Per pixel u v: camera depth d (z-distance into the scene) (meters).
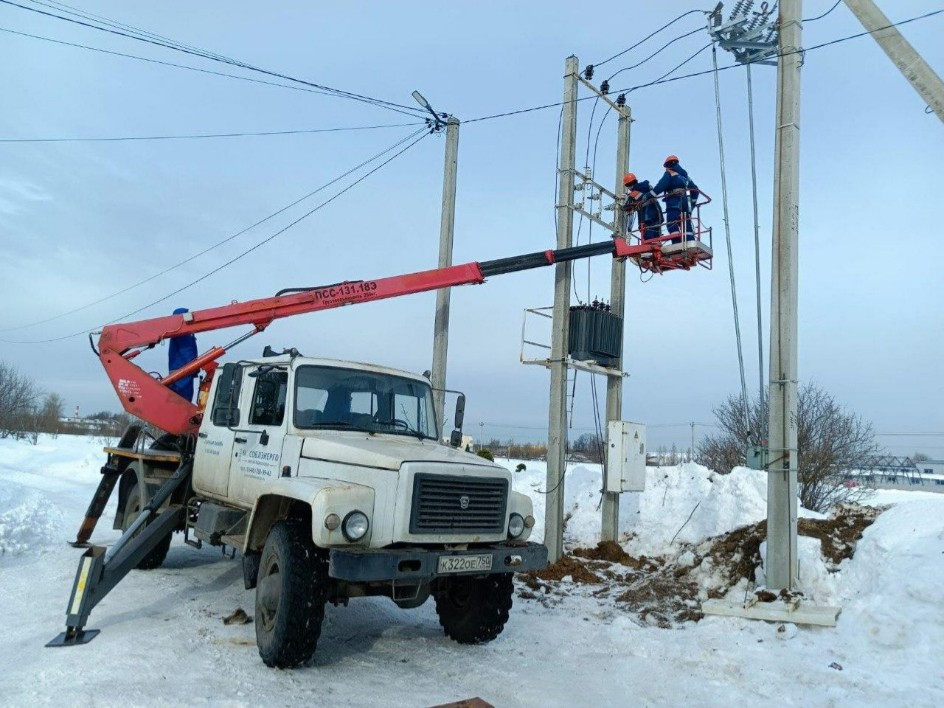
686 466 12.12
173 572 8.73
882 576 7.11
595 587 9.20
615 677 5.78
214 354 9.02
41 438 45.53
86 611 5.96
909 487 22.14
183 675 5.12
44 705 4.42
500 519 5.99
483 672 5.75
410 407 7.37
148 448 9.66
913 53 7.04
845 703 5.15
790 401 7.90
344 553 5.04
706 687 5.53
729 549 8.91
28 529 10.05
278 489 5.81
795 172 8.25
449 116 12.54
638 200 10.65
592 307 10.80
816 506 13.70
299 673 5.40
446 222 12.34
